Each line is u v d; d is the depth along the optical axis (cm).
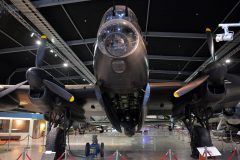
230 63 1320
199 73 527
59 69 1596
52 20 922
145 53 430
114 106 545
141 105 512
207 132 592
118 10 470
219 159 652
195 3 798
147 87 486
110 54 387
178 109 656
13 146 1109
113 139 1584
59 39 1039
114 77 424
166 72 1605
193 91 544
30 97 545
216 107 676
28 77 517
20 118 1462
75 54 1245
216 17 874
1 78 1442
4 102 678
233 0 764
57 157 590
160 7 832
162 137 1777
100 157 727
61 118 636
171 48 1202
